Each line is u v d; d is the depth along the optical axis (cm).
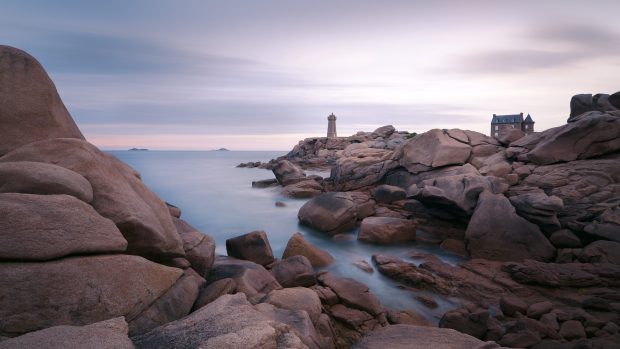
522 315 1039
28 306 474
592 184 1775
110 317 533
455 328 980
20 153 673
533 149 2173
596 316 1002
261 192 3869
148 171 7450
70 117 886
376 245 1853
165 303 642
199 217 2644
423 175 2550
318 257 1542
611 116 2005
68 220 546
